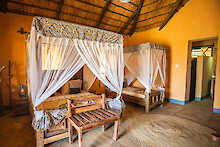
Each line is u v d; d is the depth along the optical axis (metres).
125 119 3.31
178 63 4.82
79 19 4.73
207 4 4.04
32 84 1.96
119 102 3.00
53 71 2.10
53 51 2.08
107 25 5.54
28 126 2.85
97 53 2.56
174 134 2.59
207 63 5.75
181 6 4.59
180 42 4.73
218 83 3.80
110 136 2.47
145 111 3.88
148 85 3.82
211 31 3.98
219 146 2.21
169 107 4.38
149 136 2.50
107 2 4.36
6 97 3.92
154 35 5.56
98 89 3.79
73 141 2.27
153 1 4.58
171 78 5.04
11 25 3.88
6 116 3.42
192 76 5.60
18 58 4.04
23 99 3.71
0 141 2.27
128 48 4.46
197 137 2.49
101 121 2.06
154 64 4.03
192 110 4.06
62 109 2.19
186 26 4.55
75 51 2.31
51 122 1.98
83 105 2.42
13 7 3.68
